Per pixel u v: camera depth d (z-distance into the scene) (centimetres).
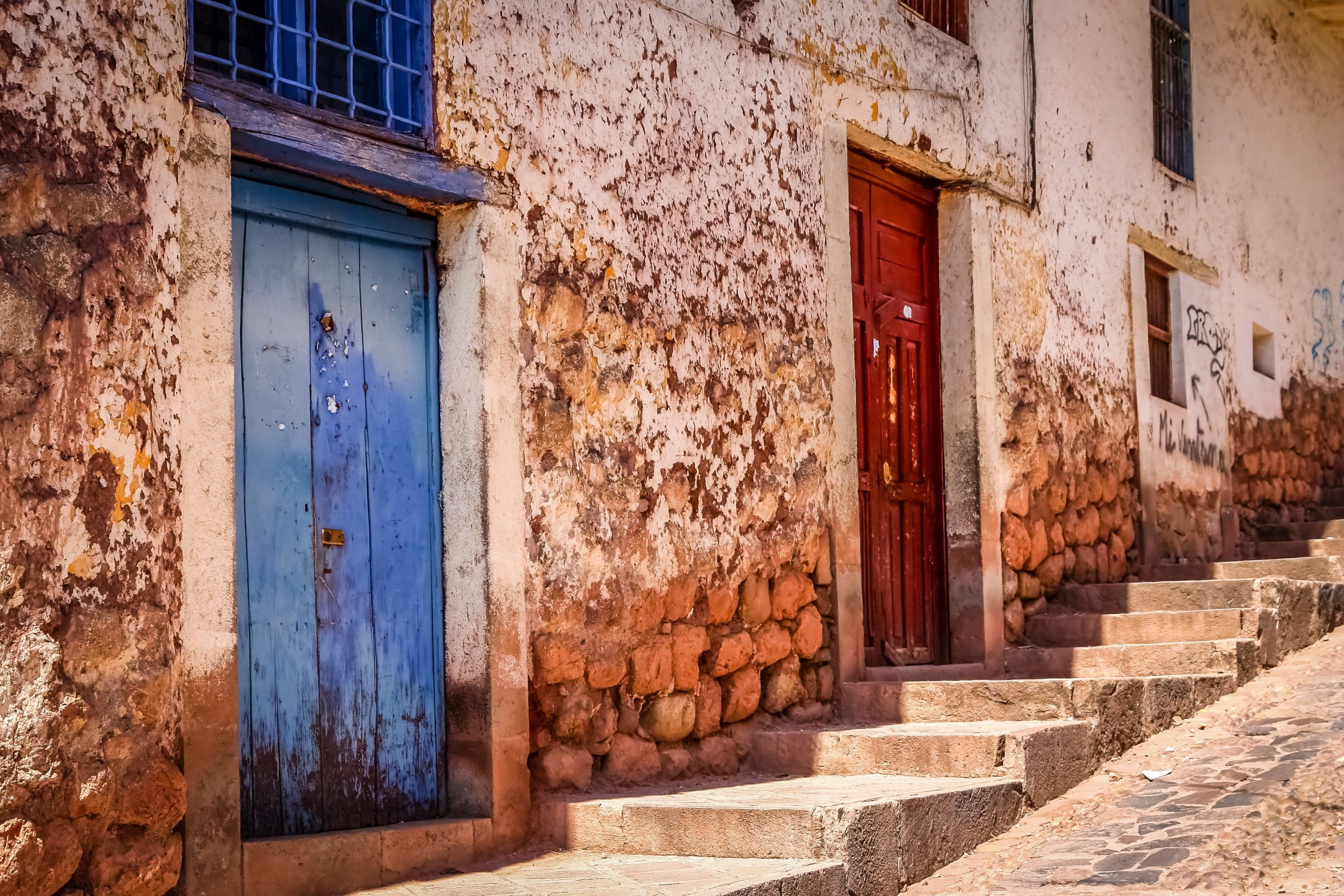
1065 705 564
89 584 359
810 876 415
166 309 385
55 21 365
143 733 367
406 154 461
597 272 525
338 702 450
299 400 449
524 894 402
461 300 484
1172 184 987
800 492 619
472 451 477
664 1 568
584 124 526
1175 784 522
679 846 458
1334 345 1239
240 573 426
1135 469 901
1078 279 853
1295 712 590
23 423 349
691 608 556
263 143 423
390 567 470
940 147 730
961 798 481
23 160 355
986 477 741
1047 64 838
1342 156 1290
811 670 619
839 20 668
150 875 364
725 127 595
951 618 736
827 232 650
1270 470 1098
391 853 433
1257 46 1145
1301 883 411
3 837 333
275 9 447
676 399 556
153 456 378
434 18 474
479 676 470
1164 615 703
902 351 731
